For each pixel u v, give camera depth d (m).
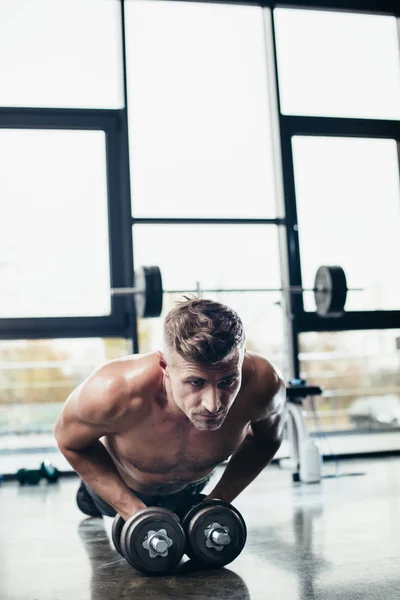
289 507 2.83
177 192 4.72
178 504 2.03
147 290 3.66
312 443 3.66
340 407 4.80
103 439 1.92
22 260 4.48
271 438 1.90
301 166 4.89
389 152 5.08
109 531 2.45
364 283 4.89
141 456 1.78
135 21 4.81
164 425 1.70
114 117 4.70
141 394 1.65
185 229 4.70
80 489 2.70
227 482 1.88
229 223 4.76
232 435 1.75
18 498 3.53
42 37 4.69
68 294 4.51
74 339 4.50
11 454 4.41
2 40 4.63
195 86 4.86
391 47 5.21
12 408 4.41
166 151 4.75
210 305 1.47
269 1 4.99
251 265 4.78
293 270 4.75
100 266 4.58
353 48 5.13
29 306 4.45
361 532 2.21
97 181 4.64
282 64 4.98
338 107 5.04
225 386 1.45
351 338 4.85
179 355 1.43
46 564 1.93
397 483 3.45
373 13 5.21
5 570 1.88
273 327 4.77
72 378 4.49
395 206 5.03
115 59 4.77
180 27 4.89
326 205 4.89
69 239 4.56
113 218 4.62
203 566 1.78
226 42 4.96
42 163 4.59
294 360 4.68
